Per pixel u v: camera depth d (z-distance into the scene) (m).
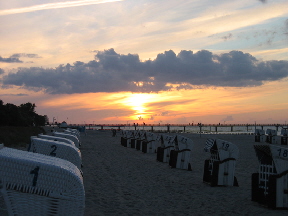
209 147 9.89
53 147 7.64
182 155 13.12
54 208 4.08
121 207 6.94
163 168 13.27
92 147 24.02
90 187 8.97
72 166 4.77
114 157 17.38
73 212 4.12
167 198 7.93
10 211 3.94
